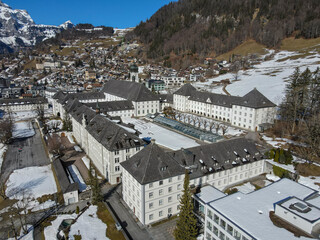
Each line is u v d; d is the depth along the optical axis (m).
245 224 41.72
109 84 197.62
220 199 49.91
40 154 103.56
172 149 100.19
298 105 110.69
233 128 127.25
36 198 68.75
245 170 73.50
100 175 81.31
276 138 104.50
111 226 55.50
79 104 131.12
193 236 47.88
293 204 43.41
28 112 188.88
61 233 53.69
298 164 76.69
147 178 53.81
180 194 60.25
